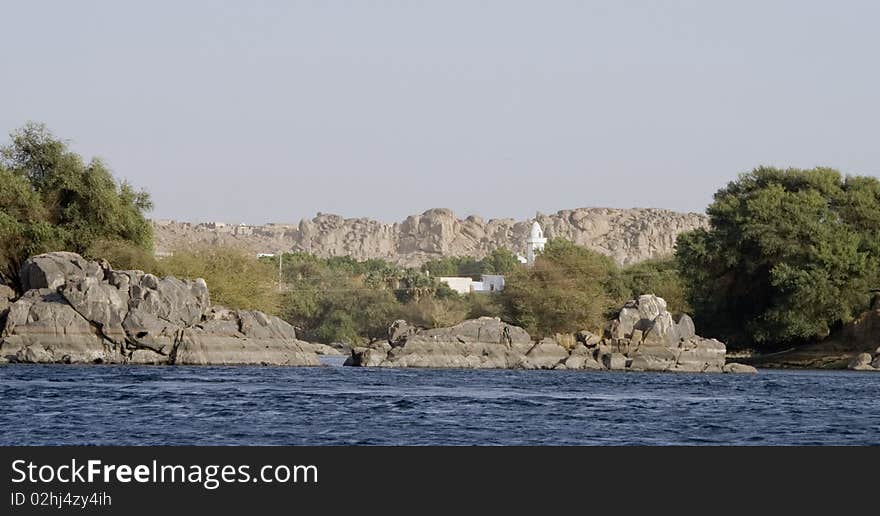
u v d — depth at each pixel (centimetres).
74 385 9981
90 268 13512
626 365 15675
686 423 8069
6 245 15188
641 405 9425
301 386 10662
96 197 15950
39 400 8662
